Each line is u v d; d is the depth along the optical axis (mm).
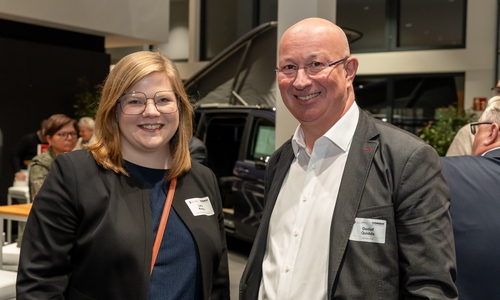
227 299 1756
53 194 1478
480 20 8078
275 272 1522
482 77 8148
